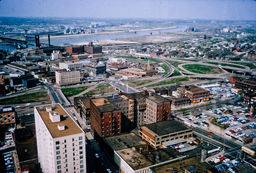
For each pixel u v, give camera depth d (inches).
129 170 5113.2
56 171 4670.3
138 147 6220.5
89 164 6181.1
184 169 4594.0
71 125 5108.3
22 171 5310.0
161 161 5275.6
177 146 6840.6
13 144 7445.9
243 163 6225.4
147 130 7130.9
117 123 7342.5
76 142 4729.3
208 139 7780.5
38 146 5925.2
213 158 6441.9
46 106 6166.3
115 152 5821.9
